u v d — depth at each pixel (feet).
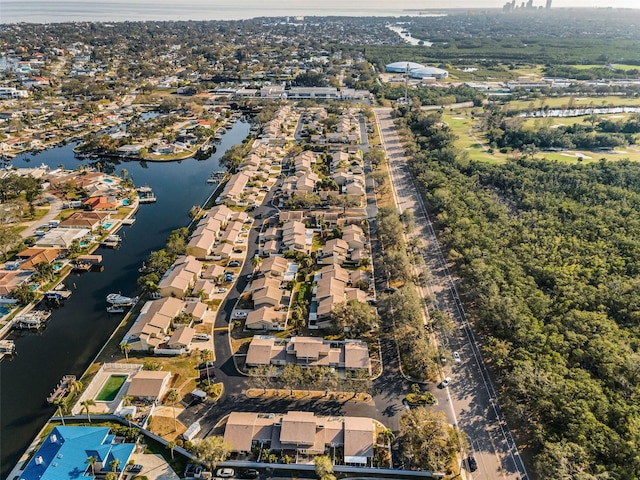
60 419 389.19
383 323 508.12
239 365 449.48
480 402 411.75
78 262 615.16
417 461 346.33
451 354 456.86
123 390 418.92
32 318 511.81
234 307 531.91
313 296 549.13
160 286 537.65
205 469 348.38
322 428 372.38
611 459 334.85
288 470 353.31
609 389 391.86
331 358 445.37
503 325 468.34
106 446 352.28
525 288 522.06
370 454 354.95
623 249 595.06
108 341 480.23
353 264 620.08
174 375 434.30
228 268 609.42
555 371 405.18
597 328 456.45
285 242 649.61
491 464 356.38
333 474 350.43
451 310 531.50
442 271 607.78
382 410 403.13
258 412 397.19
